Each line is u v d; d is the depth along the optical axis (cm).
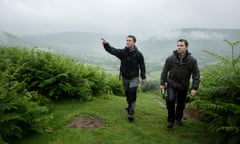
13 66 819
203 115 761
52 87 805
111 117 712
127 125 664
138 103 931
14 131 520
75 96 854
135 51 700
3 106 519
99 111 751
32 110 555
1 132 498
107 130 623
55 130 598
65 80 842
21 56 888
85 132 601
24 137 550
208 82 719
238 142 548
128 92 732
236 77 593
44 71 809
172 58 646
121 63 716
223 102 597
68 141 554
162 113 823
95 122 667
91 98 884
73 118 673
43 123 592
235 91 590
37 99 713
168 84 661
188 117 805
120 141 574
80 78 888
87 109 755
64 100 824
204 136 638
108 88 1110
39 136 562
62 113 702
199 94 692
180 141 599
